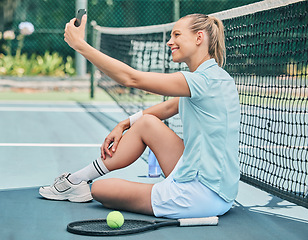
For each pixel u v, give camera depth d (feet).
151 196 10.53
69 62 47.01
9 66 44.98
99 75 43.50
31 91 42.63
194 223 10.09
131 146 11.25
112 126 25.14
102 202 11.16
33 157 17.35
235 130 10.32
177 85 9.73
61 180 11.87
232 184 10.36
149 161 14.58
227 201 10.41
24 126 24.71
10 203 11.60
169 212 10.34
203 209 10.23
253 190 13.43
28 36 46.68
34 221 10.32
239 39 16.24
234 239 9.41
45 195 11.98
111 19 47.39
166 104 11.83
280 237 9.60
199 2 46.42
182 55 10.45
